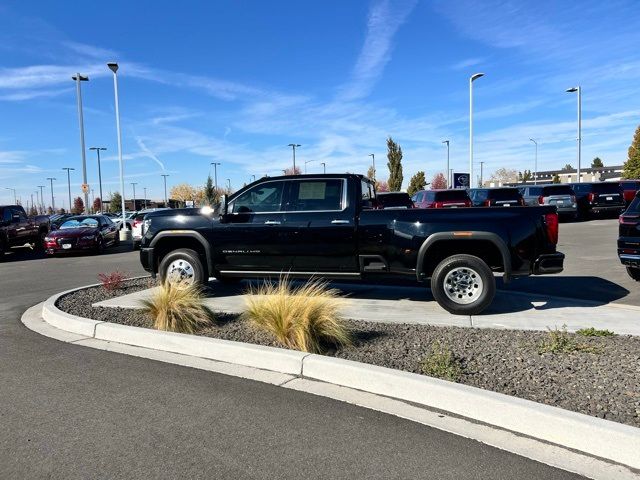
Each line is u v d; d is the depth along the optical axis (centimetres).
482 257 717
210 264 812
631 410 365
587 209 2536
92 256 1812
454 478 308
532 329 598
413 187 5934
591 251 1373
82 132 3041
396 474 313
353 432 369
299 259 768
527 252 682
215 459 333
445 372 446
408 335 575
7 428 381
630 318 646
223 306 764
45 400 433
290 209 773
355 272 748
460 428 375
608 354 486
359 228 732
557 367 455
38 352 573
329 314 542
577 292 848
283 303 556
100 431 374
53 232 1845
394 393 433
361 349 527
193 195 7925
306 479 309
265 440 358
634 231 883
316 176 770
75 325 662
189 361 538
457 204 2023
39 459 335
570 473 314
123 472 319
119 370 509
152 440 359
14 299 929
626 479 308
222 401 428
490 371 452
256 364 516
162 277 834
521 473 314
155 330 602
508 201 2259
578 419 347
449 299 691
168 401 429
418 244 701
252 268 799
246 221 792
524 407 367
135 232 1947
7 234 1803
